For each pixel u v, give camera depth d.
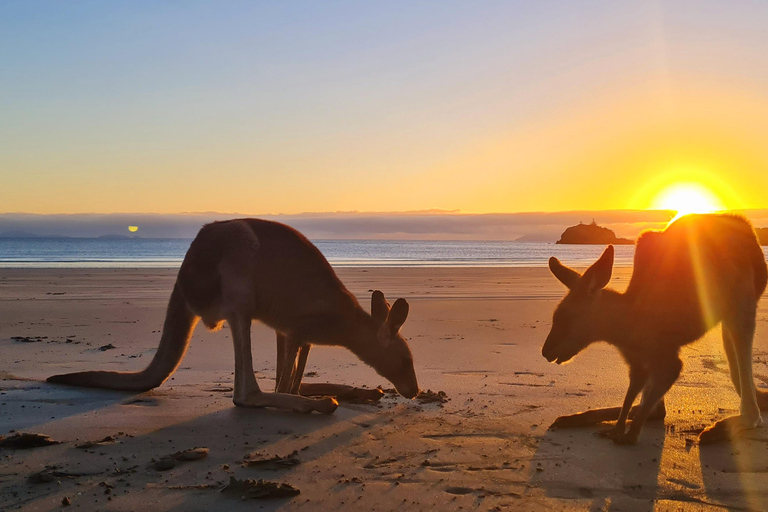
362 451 4.74
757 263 5.35
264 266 5.93
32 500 3.75
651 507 3.77
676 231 5.22
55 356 8.42
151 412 5.77
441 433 5.21
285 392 6.10
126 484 4.02
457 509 3.70
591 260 49.22
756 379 7.23
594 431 5.30
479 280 23.59
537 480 4.17
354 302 6.12
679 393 6.61
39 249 79.38
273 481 3.99
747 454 4.73
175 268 31.17
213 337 10.28
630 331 5.11
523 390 6.70
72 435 5.02
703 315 5.06
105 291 18.02
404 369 6.10
